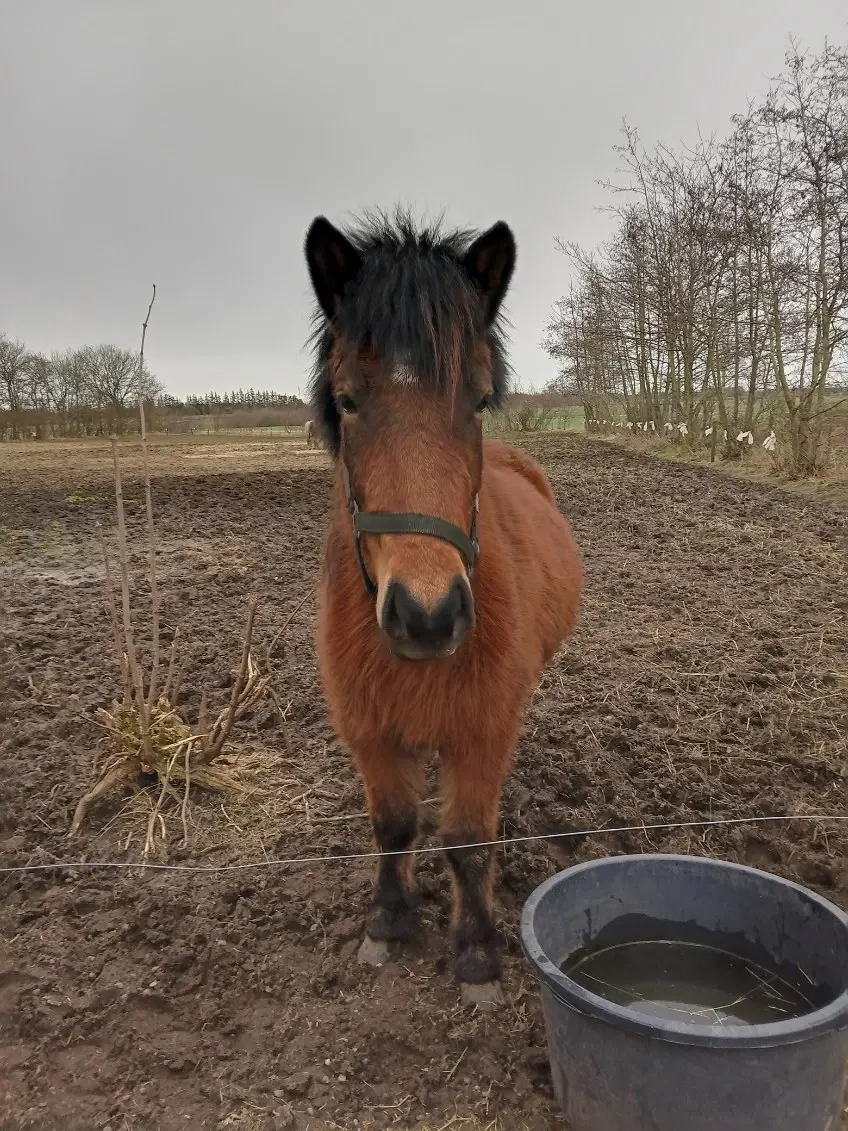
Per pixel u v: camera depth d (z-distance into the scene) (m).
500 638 2.36
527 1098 2.17
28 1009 2.44
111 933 2.79
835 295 12.62
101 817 3.54
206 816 3.56
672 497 12.63
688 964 2.39
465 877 2.60
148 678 4.95
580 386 32.75
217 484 14.39
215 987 2.56
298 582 7.36
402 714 2.39
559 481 14.97
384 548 2.01
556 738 4.18
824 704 4.60
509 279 2.44
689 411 20.20
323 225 2.27
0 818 3.46
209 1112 2.12
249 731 4.34
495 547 2.48
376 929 2.71
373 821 2.74
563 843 3.38
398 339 2.01
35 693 4.69
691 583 7.28
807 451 13.83
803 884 3.12
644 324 23.19
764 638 5.73
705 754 4.02
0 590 7.04
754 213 14.43
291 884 3.06
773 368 15.95
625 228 21.75
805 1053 1.73
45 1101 2.16
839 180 12.32
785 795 3.67
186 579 7.47
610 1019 1.77
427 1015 2.43
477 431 2.22
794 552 8.34
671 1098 1.77
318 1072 2.23
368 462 2.06
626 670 5.14
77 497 12.75
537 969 1.92
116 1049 2.33
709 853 3.28
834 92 12.38
